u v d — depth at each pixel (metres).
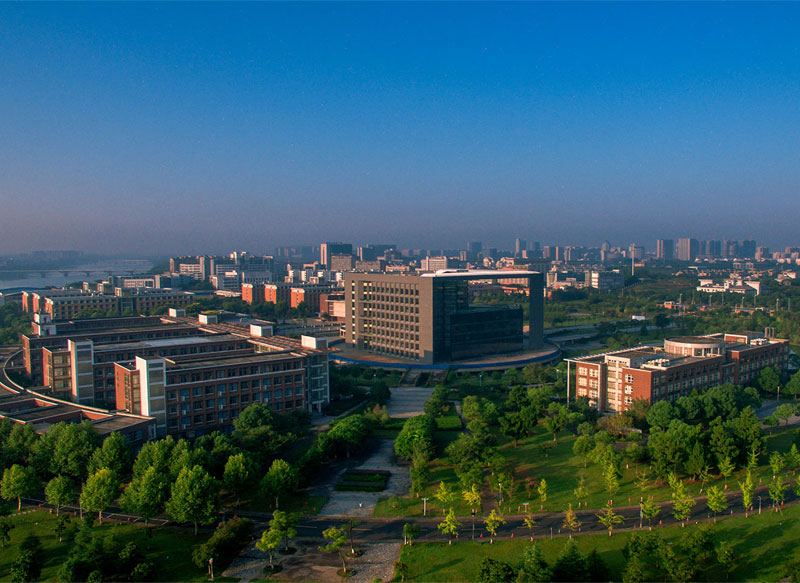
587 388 194.12
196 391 168.25
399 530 112.12
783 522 109.31
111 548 95.44
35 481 120.75
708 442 136.75
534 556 88.69
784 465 136.25
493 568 88.12
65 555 103.06
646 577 86.50
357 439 150.62
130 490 110.88
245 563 100.81
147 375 159.75
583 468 139.62
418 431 146.50
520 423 156.62
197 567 99.06
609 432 157.62
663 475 127.12
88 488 110.00
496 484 129.38
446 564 98.50
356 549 104.75
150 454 124.94
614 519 106.50
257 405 163.75
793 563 88.81
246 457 124.56
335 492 130.00
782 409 167.38
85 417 160.50
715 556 97.88
